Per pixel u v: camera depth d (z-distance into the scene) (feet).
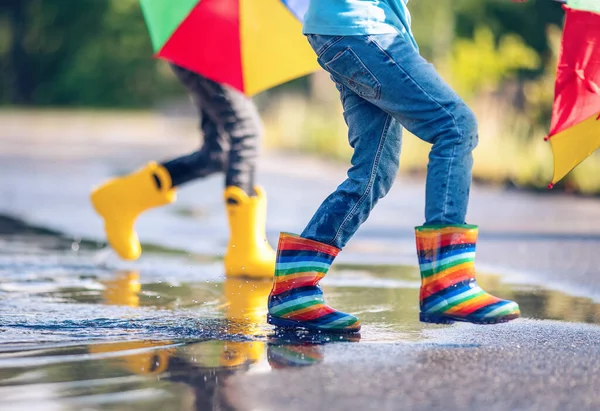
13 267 24.18
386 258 26.53
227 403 11.69
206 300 19.49
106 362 13.78
